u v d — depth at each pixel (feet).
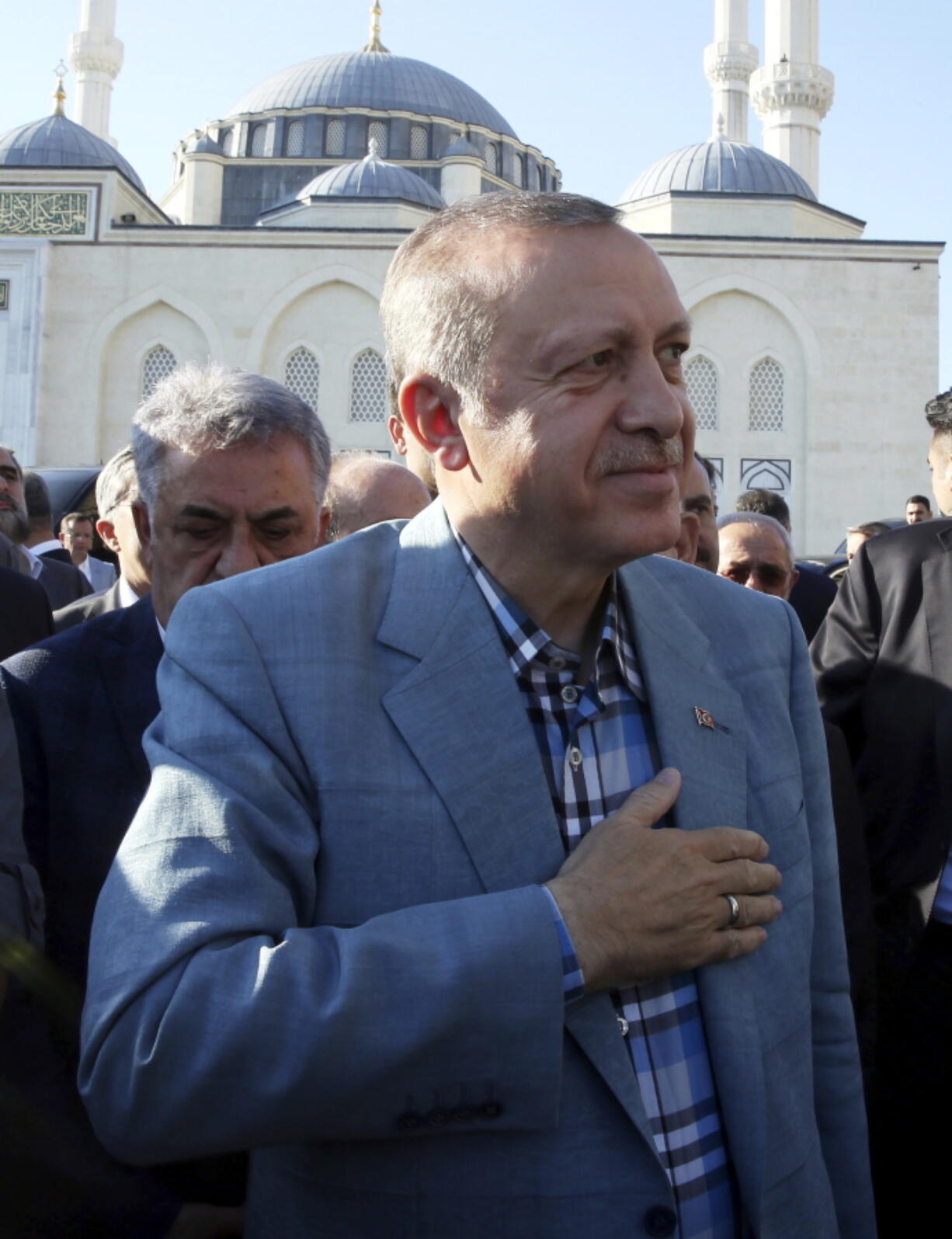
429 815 5.33
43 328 117.29
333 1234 5.12
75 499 41.19
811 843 6.63
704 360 117.39
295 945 4.82
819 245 116.37
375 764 5.39
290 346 118.01
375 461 12.88
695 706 6.09
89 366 117.70
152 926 4.90
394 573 6.08
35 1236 7.47
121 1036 4.81
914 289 115.96
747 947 5.43
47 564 23.56
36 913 7.65
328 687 5.47
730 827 5.60
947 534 12.80
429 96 171.22
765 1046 5.65
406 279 5.78
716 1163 5.47
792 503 116.47
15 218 118.83
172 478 8.63
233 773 5.22
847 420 116.26
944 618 12.30
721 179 131.95
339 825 5.27
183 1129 4.75
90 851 8.27
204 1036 4.64
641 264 5.43
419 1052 4.66
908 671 12.39
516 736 5.56
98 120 162.71
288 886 5.20
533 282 5.27
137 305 117.91
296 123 166.61
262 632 5.58
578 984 4.91
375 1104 4.74
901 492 115.65
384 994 4.69
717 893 5.32
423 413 5.82
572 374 5.27
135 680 8.86
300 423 8.93
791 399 116.98
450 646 5.69
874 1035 9.96
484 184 164.45
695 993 5.67
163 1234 7.48
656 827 5.85
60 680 8.87
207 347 117.80
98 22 163.63
